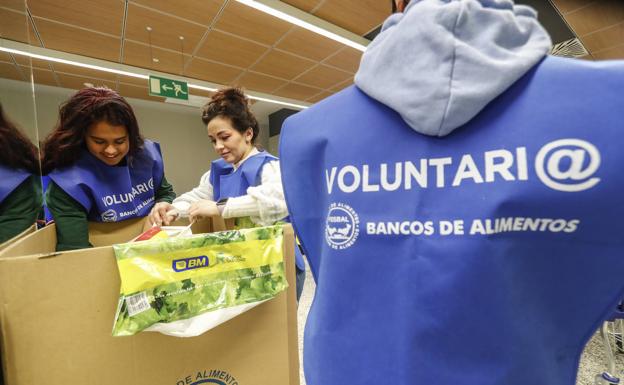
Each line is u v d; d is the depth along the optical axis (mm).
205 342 543
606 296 275
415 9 313
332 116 399
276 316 621
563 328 299
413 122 314
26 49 655
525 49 289
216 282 506
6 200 573
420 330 319
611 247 260
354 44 3592
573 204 260
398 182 339
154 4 2803
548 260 282
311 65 4207
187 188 6934
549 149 263
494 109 290
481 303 292
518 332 290
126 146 887
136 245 452
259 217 869
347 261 376
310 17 3111
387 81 333
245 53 3812
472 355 300
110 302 456
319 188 421
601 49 3117
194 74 4504
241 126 1081
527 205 273
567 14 2584
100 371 456
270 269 567
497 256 285
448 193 308
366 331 364
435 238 313
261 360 605
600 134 248
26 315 409
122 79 4594
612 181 245
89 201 824
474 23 289
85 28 3166
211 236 508
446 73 289
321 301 408
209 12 2932
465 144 300
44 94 5031
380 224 350
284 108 7074
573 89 262
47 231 705
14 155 599
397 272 339
